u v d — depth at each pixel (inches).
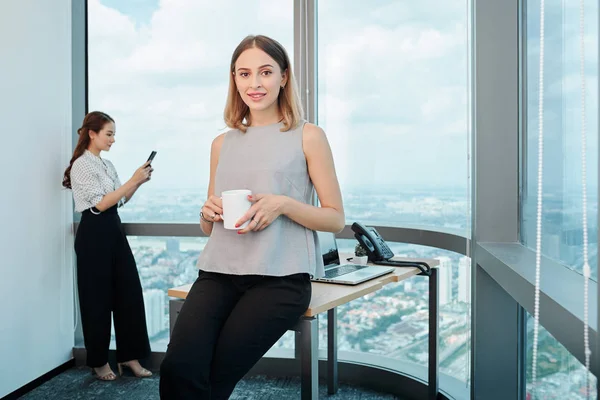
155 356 131.0
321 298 71.5
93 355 120.8
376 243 100.3
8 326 110.9
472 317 91.6
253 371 126.8
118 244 120.9
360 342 125.5
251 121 71.2
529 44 83.0
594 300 47.3
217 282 64.9
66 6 130.3
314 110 125.6
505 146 88.4
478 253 88.1
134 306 122.8
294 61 125.3
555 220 70.4
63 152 129.3
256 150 66.8
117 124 136.5
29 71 117.1
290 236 65.0
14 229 112.8
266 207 61.0
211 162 74.8
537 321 53.7
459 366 106.2
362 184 122.9
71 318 133.6
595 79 53.9
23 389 115.2
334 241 100.1
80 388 118.4
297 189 66.5
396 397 113.8
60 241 128.7
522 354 88.5
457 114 103.9
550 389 69.4
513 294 64.9
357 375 121.5
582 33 48.9
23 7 115.1
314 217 64.4
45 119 122.6
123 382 121.8
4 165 109.8
